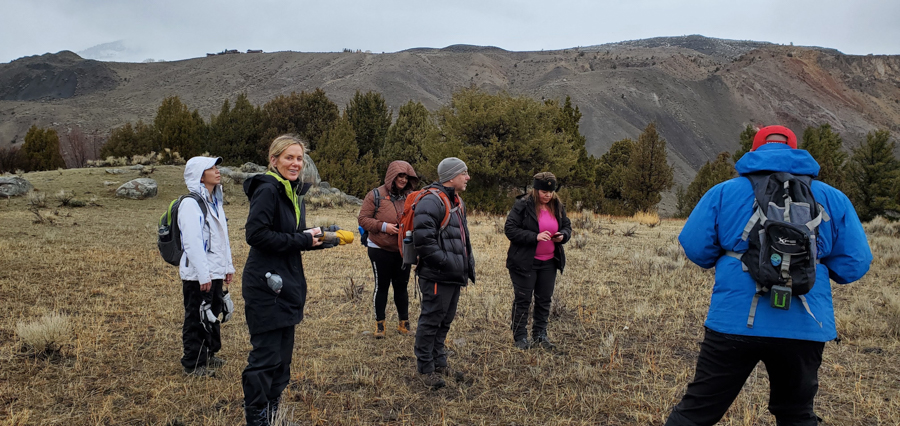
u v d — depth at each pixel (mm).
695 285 7961
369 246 5504
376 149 47031
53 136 40219
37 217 14836
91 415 3625
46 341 4680
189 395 4020
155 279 7934
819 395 4109
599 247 12047
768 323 2453
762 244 2447
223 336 5492
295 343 5266
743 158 2740
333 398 4043
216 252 4348
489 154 26453
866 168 37344
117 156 41875
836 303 6895
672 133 179500
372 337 5555
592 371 4535
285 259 3326
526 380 4449
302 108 44375
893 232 15273
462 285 4430
